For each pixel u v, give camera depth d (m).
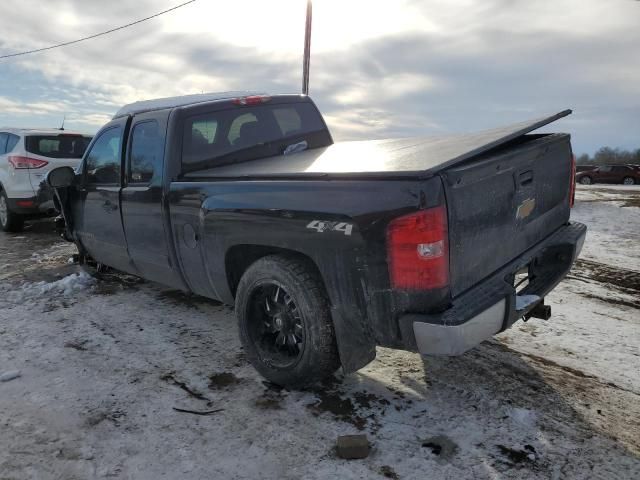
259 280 3.03
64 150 8.53
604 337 3.93
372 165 2.65
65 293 5.13
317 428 2.72
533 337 3.92
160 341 3.90
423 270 2.33
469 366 3.41
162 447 2.58
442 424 2.73
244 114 4.18
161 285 5.37
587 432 2.65
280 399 3.02
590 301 4.88
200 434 2.68
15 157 8.06
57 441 2.64
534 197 3.14
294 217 2.75
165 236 3.81
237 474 2.37
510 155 2.80
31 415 2.88
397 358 3.54
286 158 3.89
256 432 2.69
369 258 2.46
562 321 4.29
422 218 2.28
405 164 2.50
